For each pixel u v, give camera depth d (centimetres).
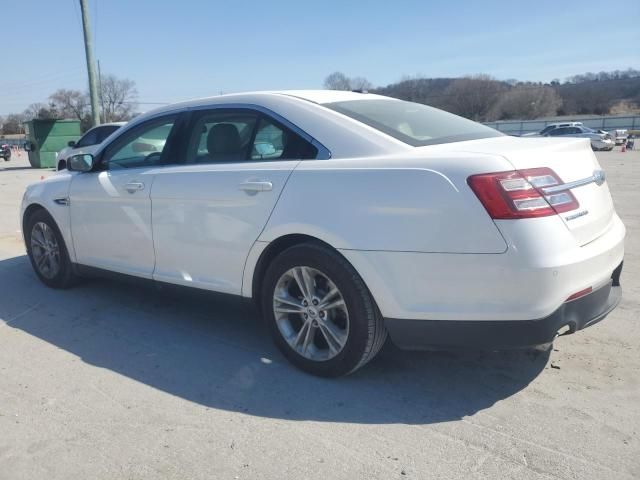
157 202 403
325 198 318
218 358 373
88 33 1780
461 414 297
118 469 259
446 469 252
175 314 457
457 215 280
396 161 306
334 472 253
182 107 420
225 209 363
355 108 363
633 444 265
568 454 260
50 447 277
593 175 321
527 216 273
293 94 379
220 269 374
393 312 301
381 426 288
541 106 7925
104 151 468
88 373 356
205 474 254
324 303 329
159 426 293
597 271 295
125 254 439
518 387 322
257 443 276
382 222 299
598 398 307
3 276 580
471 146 315
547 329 278
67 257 504
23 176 2038
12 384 344
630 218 840
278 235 337
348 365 324
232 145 381
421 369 348
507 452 262
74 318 454
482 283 279
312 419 296
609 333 390
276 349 385
